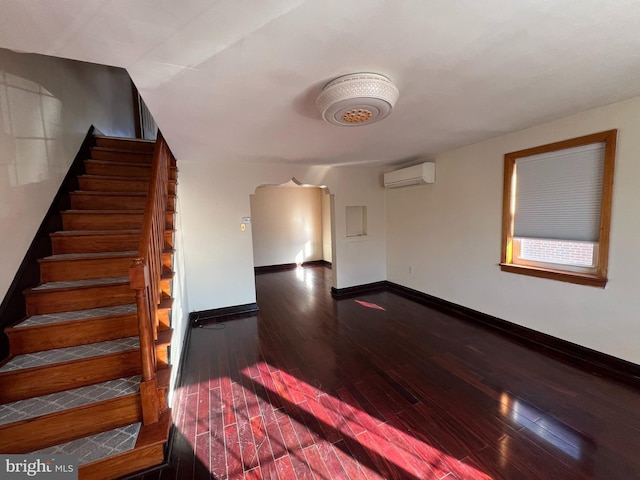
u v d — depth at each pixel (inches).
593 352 97.4
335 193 186.4
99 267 91.9
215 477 60.6
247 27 46.1
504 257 124.0
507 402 80.7
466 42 53.1
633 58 60.1
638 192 84.7
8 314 72.0
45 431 61.1
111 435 63.8
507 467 60.8
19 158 79.7
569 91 77.2
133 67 57.4
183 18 43.1
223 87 66.9
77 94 119.0
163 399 70.7
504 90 74.9
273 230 293.4
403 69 62.4
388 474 60.2
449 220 151.1
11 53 78.0
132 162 135.6
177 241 119.9
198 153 131.1
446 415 76.8
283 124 93.2
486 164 129.0
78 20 42.7
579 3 43.7
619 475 57.9
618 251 89.7
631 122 84.3
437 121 98.7
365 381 93.6
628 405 77.4
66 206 106.1
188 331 135.3
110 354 71.8
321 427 74.0
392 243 198.2
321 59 56.8
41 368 66.2
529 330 116.9
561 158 102.8
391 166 187.2
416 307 162.2
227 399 86.2
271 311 164.4
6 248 72.8
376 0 41.3
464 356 106.6
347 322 144.2
